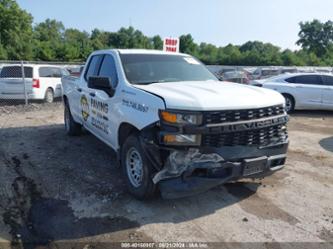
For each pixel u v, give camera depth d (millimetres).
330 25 75812
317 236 3498
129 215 3852
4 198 4254
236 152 3744
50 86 14031
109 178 4934
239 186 4715
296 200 4328
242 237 3457
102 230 3545
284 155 4191
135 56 5043
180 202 4195
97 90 5258
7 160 5754
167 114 3555
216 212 3969
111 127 4793
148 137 3746
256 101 3820
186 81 4758
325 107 11867
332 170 5527
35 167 5402
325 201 4316
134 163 4219
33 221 3705
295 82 12133
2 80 12844
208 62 66688
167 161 3684
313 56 62344
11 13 58781
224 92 3893
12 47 59312
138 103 3984
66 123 7660
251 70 26672
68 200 4215
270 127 3980
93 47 78375
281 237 3469
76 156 5988
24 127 8648
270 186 4758
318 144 7301
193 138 3525
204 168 3627
